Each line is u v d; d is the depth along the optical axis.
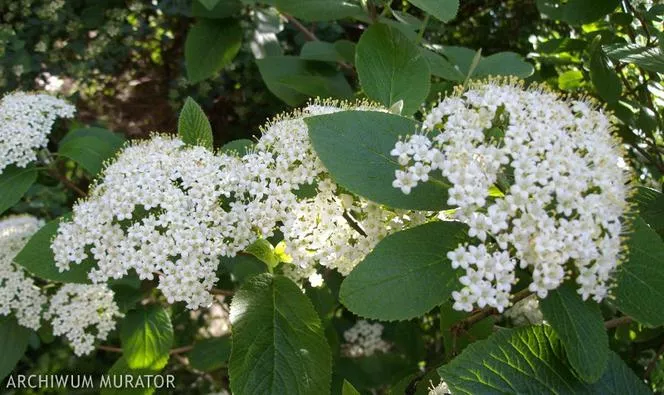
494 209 0.20
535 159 0.21
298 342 0.26
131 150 0.31
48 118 0.36
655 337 0.38
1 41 0.56
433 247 0.22
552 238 0.20
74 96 0.59
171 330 0.37
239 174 0.27
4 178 0.35
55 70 0.60
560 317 0.20
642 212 0.29
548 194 0.21
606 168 0.22
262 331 0.26
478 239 0.22
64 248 0.28
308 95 0.44
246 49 0.57
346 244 0.26
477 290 0.20
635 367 0.40
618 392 0.23
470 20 0.68
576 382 0.22
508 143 0.22
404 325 0.44
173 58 0.65
